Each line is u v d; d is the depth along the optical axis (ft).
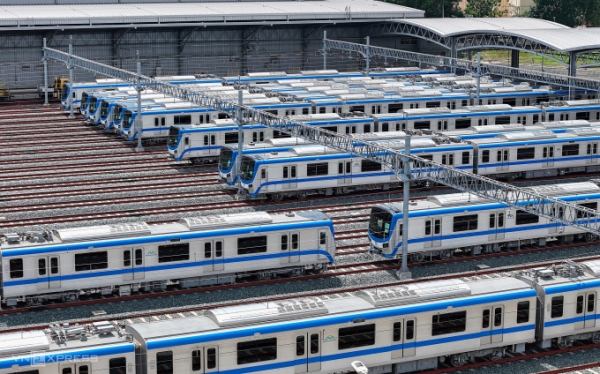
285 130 206.90
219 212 212.64
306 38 422.82
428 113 286.87
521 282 141.18
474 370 134.62
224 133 260.83
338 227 202.39
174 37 391.04
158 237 159.33
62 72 372.99
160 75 387.14
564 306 140.05
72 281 154.71
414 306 130.41
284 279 169.89
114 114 293.23
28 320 148.46
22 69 362.94
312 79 371.15
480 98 334.24
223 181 239.91
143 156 269.85
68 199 221.25
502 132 262.06
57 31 362.94
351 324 127.03
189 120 286.66
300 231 169.68
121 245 156.97
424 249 178.70
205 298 159.84
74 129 305.32
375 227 178.81
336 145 192.44
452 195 185.57
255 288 165.37
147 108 285.23
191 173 250.37
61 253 153.07
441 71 416.67
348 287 166.20
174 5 403.75
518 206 158.92
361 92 322.14
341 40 431.84
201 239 162.50
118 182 238.48
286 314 124.88
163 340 117.29
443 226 179.63
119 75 284.61
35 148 276.62
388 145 232.32
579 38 350.64
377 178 232.73
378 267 177.17
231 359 121.29
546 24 412.98
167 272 161.07
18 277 151.33
